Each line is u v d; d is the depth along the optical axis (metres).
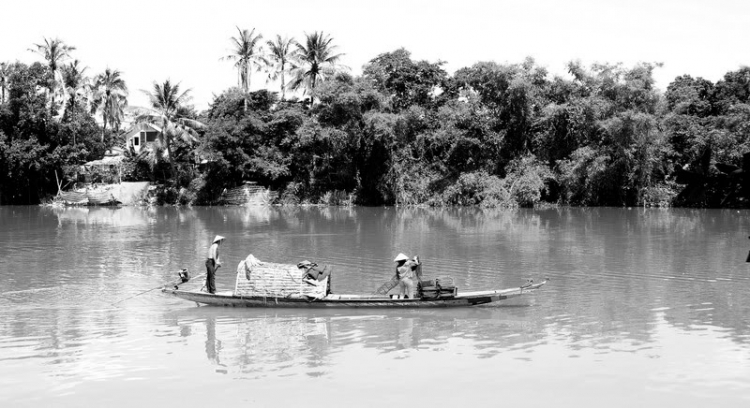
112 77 108.00
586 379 16.02
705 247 39.09
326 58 90.44
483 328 20.53
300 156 87.00
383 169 85.25
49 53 90.12
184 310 23.19
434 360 17.41
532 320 21.47
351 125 83.88
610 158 76.44
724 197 75.06
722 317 21.81
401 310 22.83
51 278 29.69
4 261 34.84
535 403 14.66
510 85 81.19
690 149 76.31
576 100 79.06
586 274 30.14
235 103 86.88
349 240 44.09
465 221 59.22
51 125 88.81
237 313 22.67
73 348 18.66
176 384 15.90
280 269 23.45
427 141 86.19
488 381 15.93
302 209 79.12
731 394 15.10
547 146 81.81
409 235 47.03
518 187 78.06
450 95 91.38
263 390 15.49
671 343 18.81
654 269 31.30
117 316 22.36
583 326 20.73
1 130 87.31
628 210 71.88
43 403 14.90
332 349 18.44
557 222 57.00
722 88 85.94
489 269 31.72
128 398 15.11
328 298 23.02
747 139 73.94
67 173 89.31
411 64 90.62
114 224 57.34
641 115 72.94
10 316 22.39
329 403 14.71
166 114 87.00
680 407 14.44
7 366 17.20
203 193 86.69
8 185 90.50
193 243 42.81
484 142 84.06
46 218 64.75
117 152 111.62
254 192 85.12
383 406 14.54
